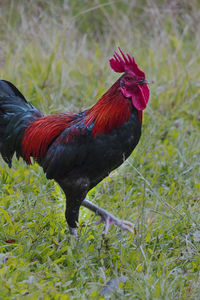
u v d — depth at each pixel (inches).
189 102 796.6
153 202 539.8
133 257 438.6
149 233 471.8
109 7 1142.3
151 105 772.0
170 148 676.7
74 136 426.0
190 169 613.3
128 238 471.5
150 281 398.0
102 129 415.8
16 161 600.7
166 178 614.2
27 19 988.6
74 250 432.8
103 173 441.1
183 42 1031.6
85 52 932.6
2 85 514.3
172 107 796.6
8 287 362.9
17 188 539.8
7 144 502.6
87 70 855.1
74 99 767.1
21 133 490.0
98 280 407.8
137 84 414.6
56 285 382.9
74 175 435.5
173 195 558.3
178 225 493.0
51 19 992.2
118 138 418.3
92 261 434.6
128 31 990.4
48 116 478.3
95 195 542.0
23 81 772.0
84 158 424.2
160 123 733.3
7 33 924.0
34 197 519.5
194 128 734.5
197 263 439.8
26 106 509.4
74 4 1137.4
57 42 863.7
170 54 919.0
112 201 551.5
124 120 416.2
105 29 1079.6
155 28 994.1
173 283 399.2
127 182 593.3
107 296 379.2
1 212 493.4
